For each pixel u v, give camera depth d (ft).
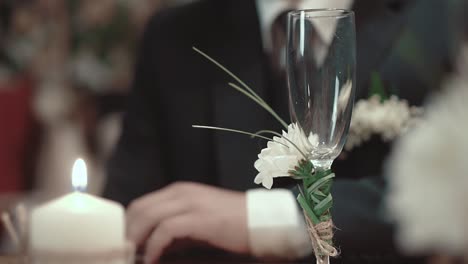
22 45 11.48
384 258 4.51
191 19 5.81
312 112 3.01
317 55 2.98
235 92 5.45
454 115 1.87
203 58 5.68
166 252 4.45
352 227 4.51
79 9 11.44
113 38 11.37
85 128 11.35
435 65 5.02
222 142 5.39
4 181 10.11
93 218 3.10
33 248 3.12
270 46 5.44
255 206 4.44
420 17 5.16
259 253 4.41
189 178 5.72
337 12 3.00
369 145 5.04
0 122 10.14
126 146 5.88
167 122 5.78
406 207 1.89
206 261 4.34
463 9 2.49
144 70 5.94
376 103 5.00
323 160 3.08
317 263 3.08
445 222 1.83
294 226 4.39
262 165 3.05
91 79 11.34
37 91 11.34
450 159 1.83
